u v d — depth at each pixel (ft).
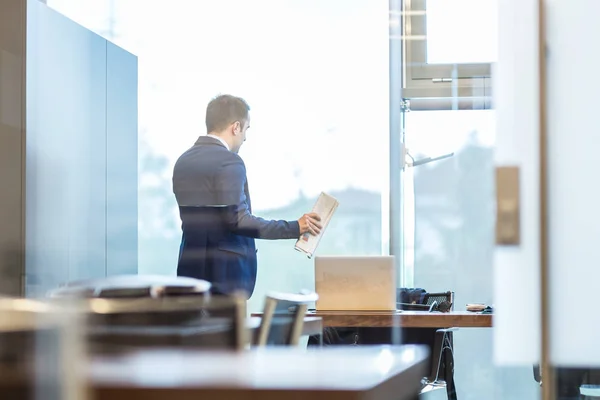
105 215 14.85
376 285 10.80
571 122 7.86
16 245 13.08
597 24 7.85
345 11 15.98
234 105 13.91
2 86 13.07
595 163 7.77
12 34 13.20
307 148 15.79
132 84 15.92
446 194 15.17
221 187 13.38
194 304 5.90
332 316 10.43
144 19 15.96
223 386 5.08
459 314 11.14
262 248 13.79
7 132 13.10
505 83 7.99
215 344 5.93
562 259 7.77
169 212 15.15
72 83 14.28
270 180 15.80
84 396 4.80
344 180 15.60
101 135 14.94
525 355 7.80
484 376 11.28
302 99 15.93
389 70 15.71
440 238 14.83
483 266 14.46
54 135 13.79
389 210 15.08
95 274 14.43
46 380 4.74
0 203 13.01
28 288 13.06
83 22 14.98
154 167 15.53
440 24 15.51
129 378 5.03
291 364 5.60
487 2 15.28
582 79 7.85
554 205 7.82
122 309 5.61
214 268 13.08
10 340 4.81
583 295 7.70
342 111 15.81
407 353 6.89
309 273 13.91
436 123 15.37
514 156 7.92
